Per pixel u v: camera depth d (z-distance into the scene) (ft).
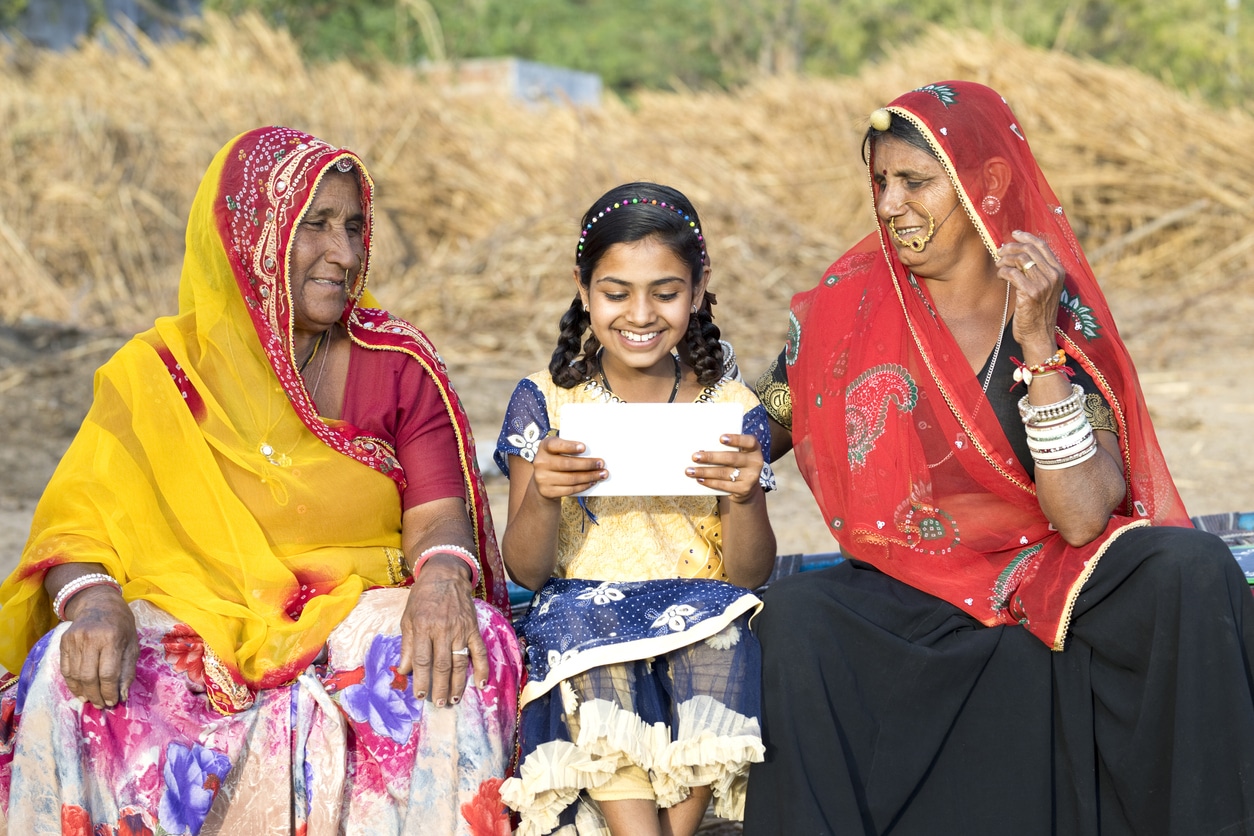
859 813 8.09
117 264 36.04
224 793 8.23
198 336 9.02
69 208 35.99
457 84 52.16
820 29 94.89
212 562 8.85
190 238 9.07
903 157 8.89
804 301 9.90
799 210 42.37
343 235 8.94
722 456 8.38
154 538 8.81
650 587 8.61
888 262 9.29
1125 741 8.05
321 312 8.95
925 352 9.00
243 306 8.99
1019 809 8.34
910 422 9.06
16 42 45.57
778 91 47.37
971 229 8.99
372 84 43.52
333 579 8.87
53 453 23.13
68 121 37.09
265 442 8.95
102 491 8.71
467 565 8.68
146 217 36.86
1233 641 7.55
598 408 8.46
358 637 8.34
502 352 30.55
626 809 8.10
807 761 8.06
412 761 8.11
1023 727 8.34
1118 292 39.40
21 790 7.96
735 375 9.64
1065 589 8.16
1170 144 42.04
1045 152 42.73
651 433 8.48
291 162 8.71
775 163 43.98
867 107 44.57
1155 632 7.79
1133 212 42.24
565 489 8.41
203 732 8.15
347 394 9.29
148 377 8.85
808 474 9.59
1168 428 24.18
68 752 7.89
